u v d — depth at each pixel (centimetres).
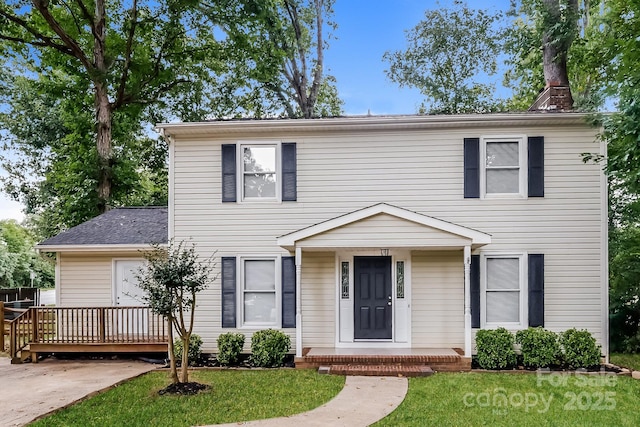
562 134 1052
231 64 2205
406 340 1062
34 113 2453
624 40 1051
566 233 1041
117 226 1298
